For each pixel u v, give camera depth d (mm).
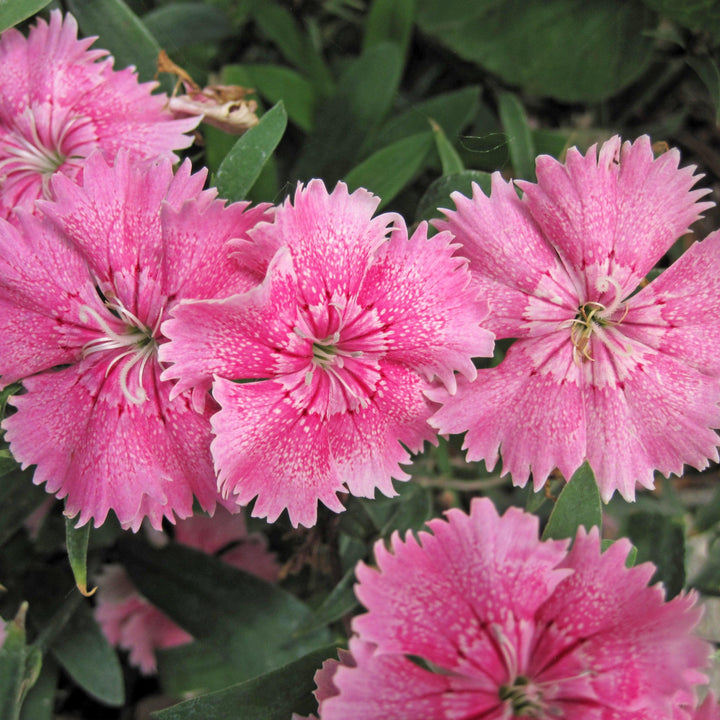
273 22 224
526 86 237
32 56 174
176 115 173
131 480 155
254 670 193
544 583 142
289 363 152
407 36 223
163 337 156
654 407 163
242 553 218
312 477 153
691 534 201
